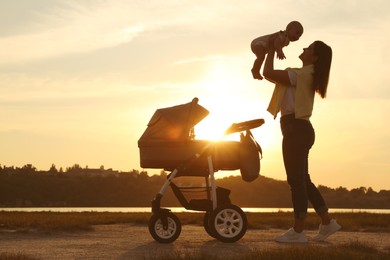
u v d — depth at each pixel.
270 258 6.50
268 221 13.53
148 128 9.53
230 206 9.11
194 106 9.40
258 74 9.15
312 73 8.88
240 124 9.32
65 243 9.11
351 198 189.25
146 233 11.06
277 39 8.88
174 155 9.28
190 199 9.53
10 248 8.41
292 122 8.91
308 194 9.23
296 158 8.87
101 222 13.60
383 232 11.91
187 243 9.05
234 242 9.07
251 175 9.35
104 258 7.17
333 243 8.94
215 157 9.28
